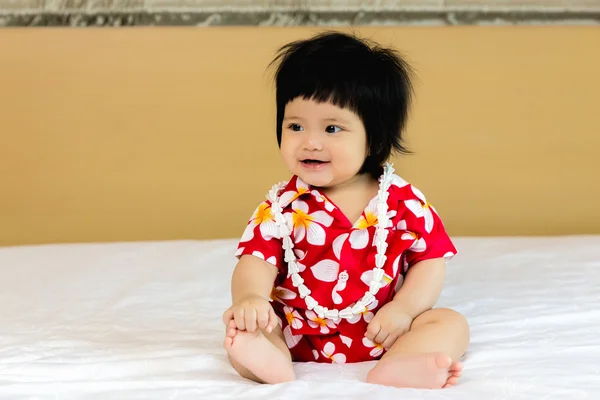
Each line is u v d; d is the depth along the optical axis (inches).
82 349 49.8
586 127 99.7
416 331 45.6
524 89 99.2
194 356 47.1
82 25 97.9
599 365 45.4
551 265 68.9
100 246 78.2
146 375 45.3
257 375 43.7
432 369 41.6
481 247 75.7
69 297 63.4
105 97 98.9
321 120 46.4
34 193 100.3
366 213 47.9
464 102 99.2
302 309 48.6
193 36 98.2
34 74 98.3
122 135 99.7
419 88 98.7
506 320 54.3
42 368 45.4
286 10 97.6
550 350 47.9
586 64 98.8
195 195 100.7
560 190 100.7
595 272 66.5
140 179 100.4
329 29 97.6
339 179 47.8
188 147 100.0
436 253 49.3
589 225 101.0
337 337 48.1
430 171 100.2
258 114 99.4
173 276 68.2
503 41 98.4
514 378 43.0
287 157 47.7
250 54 98.3
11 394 41.4
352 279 47.4
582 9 98.0
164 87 99.0
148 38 98.1
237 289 46.7
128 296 62.7
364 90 46.4
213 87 99.0
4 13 97.2
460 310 57.0
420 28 97.9
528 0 98.0
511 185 100.6
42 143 99.5
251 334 42.5
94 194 100.5
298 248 48.1
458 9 97.8
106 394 41.6
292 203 48.5
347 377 45.2
